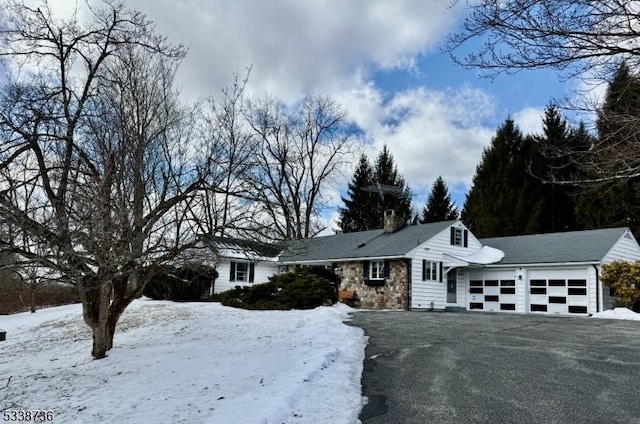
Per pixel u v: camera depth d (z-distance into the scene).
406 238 24.20
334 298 19.97
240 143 11.30
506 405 5.49
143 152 9.12
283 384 6.17
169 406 5.66
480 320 14.59
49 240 7.01
